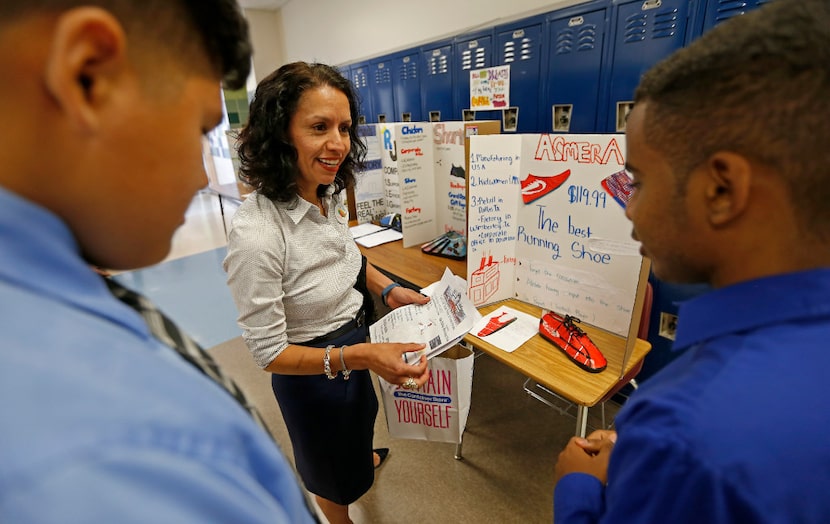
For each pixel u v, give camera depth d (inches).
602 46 72.4
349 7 162.2
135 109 10.1
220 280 153.3
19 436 6.8
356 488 51.3
